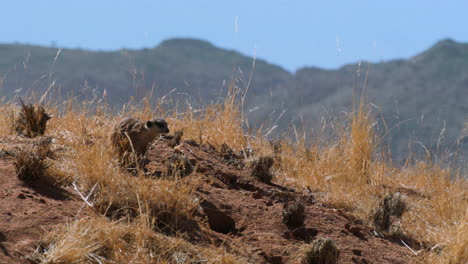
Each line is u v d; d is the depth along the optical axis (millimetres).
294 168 33625
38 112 29156
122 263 19359
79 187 23500
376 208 28281
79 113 33250
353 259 23750
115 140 26516
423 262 25109
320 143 37094
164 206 22562
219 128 35438
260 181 29938
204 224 23219
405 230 28328
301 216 25141
